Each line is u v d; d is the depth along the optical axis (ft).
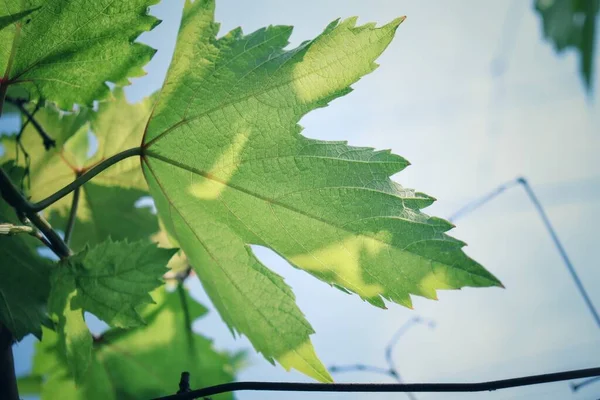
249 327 1.03
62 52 1.00
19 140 1.15
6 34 0.98
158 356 1.17
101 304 0.98
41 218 1.00
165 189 1.04
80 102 1.03
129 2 0.99
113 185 1.21
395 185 0.97
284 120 0.99
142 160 1.03
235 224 1.02
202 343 1.18
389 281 0.97
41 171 1.18
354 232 0.97
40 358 1.15
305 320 1.01
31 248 1.04
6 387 0.95
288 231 1.00
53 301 0.99
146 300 0.98
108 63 1.01
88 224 1.21
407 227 0.95
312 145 0.99
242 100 0.99
